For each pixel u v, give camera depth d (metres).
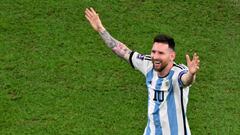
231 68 37.25
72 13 42.81
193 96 34.12
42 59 37.31
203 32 41.56
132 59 22.94
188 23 42.56
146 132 22.81
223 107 33.12
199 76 36.19
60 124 30.86
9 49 38.31
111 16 42.78
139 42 39.78
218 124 31.45
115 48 23.30
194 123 31.53
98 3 44.28
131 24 41.97
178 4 44.78
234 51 39.28
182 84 21.30
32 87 34.41
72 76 35.62
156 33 41.03
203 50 39.25
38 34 40.12
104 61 37.34
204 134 30.50
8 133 29.88
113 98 33.66
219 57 38.50
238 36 41.28
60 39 39.62
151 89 22.17
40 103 32.81
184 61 37.72
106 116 31.81
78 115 31.80
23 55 37.72
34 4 43.66
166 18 42.97
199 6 44.78
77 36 40.06
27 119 31.27
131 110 32.50
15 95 33.56
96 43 39.31
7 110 31.97
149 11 43.66
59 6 43.53
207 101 33.72
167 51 21.19
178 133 22.12
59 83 34.91
